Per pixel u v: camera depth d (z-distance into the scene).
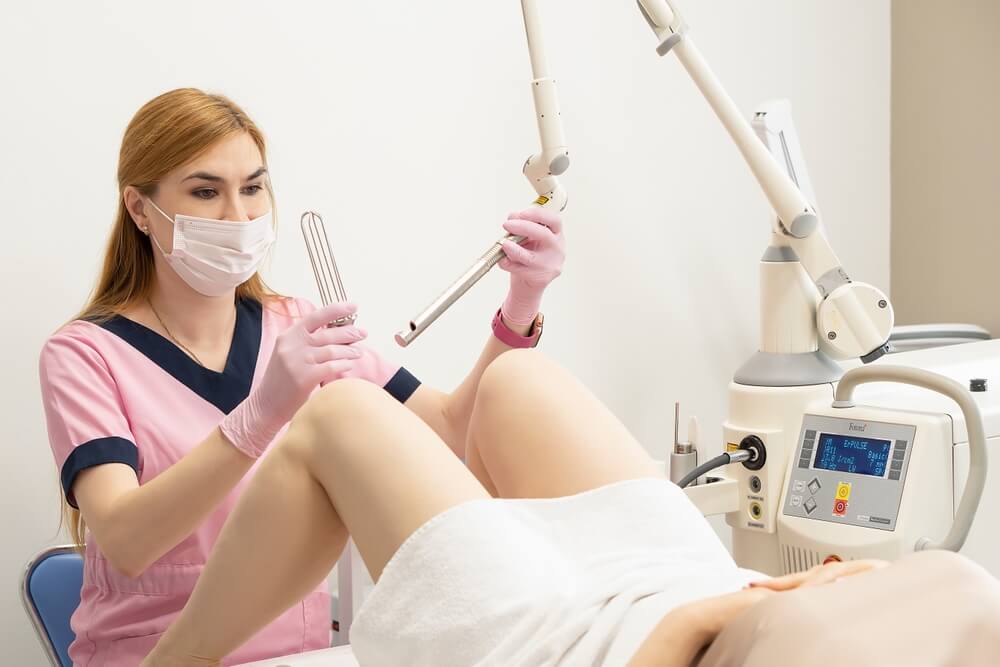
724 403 2.68
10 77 1.85
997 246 2.61
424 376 2.28
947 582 0.81
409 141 2.22
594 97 2.44
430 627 0.96
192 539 1.56
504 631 0.93
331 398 1.09
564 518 1.06
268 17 2.06
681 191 2.57
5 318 1.87
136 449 1.51
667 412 2.59
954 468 1.66
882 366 1.64
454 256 2.29
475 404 1.25
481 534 0.98
